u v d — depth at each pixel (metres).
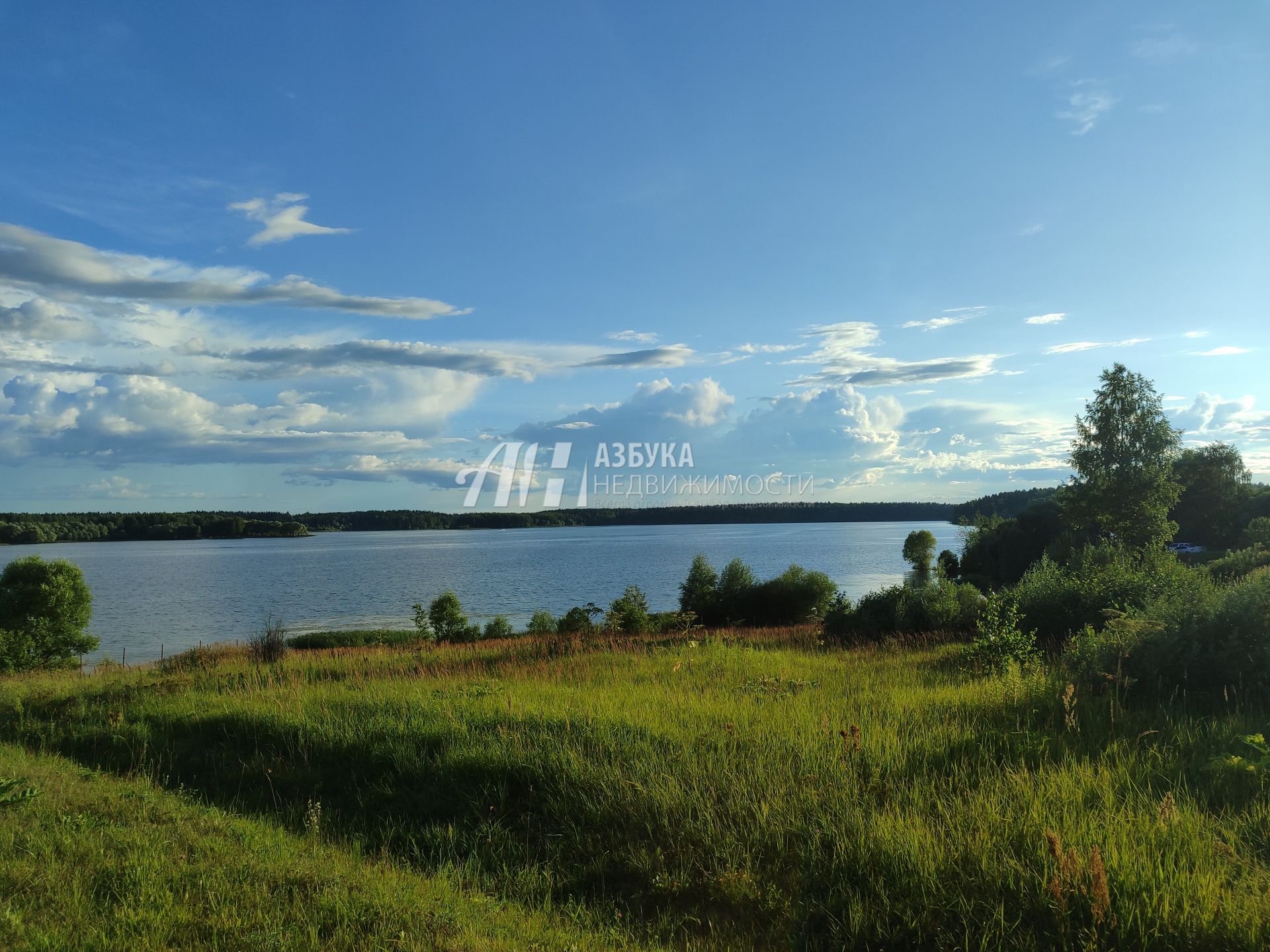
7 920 4.61
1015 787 5.55
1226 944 3.70
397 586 87.69
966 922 4.17
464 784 7.41
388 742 8.71
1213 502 74.69
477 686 12.62
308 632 50.00
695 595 44.16
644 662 16.55
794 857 5.28
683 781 6.52
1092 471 46.75
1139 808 5.05
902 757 6.63
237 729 10.55
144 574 119.31
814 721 8.27
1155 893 3.96
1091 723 7.50
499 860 6.11
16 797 7.34
